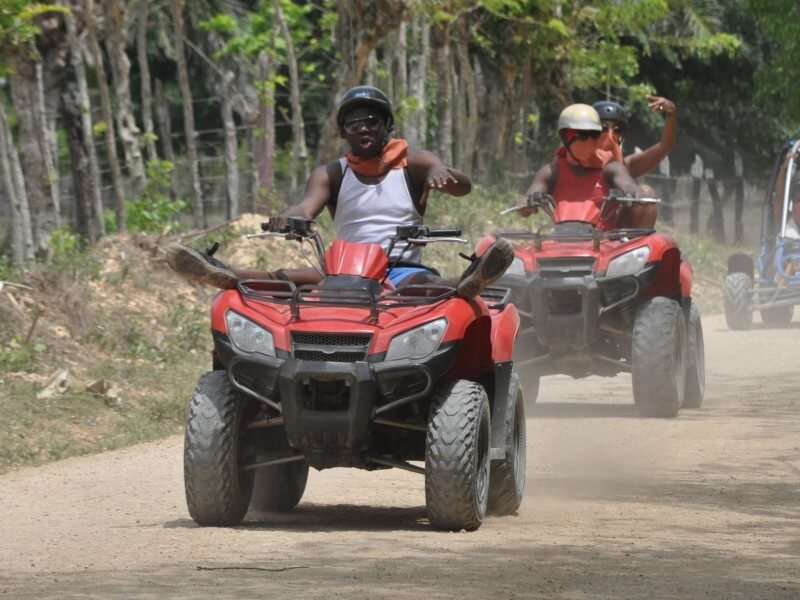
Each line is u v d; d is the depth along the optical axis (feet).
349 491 70.95
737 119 318.04
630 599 43.45
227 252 151.33
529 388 104.32
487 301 65.36
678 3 253.65
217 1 255.70
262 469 63.57
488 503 62.28
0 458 83.61
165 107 250.37
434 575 47.26
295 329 57.36
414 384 57.36
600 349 103.71
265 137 206.28
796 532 56.54
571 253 98.12
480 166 268.41
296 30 245.86
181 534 56.80
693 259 235.40
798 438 86.02
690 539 54.95
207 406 58.13
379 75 208.23
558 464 78.23
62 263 129.39
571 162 104.17
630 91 271.28
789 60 229.66
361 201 64.23
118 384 106.01
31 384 99.96
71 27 171.53
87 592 44.83
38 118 151.02
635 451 82.07
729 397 109.91
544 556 50.98
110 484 74.69
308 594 43.88
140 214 172.24
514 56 249.96
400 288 59.52
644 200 98.58
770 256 177.99
